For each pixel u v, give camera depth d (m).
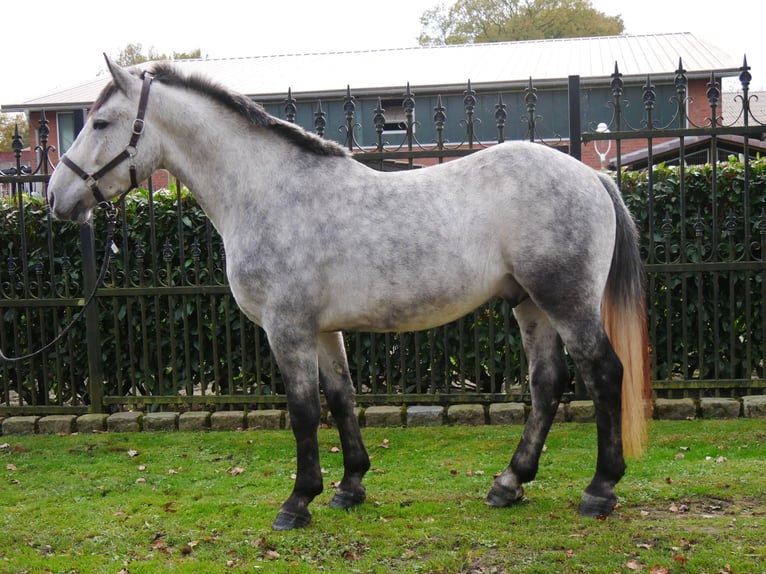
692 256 5.62
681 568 2.99
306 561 3.22
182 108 3.65
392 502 3.91
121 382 5.91
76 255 6.09
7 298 5.91
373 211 3.47
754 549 3.10
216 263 5.96
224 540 3.47
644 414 3.55
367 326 3.55
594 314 3.41
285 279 3.44
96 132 3.65
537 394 3.71
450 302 3.47
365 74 17.25
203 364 5.81
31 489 4.37
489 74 16.09
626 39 19.61
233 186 3.62
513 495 3.74
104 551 3.42
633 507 3.69
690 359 5.86
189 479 4.47
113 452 5.13
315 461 3.57
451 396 5.63
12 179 5.79
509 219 3.39
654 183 5.66
